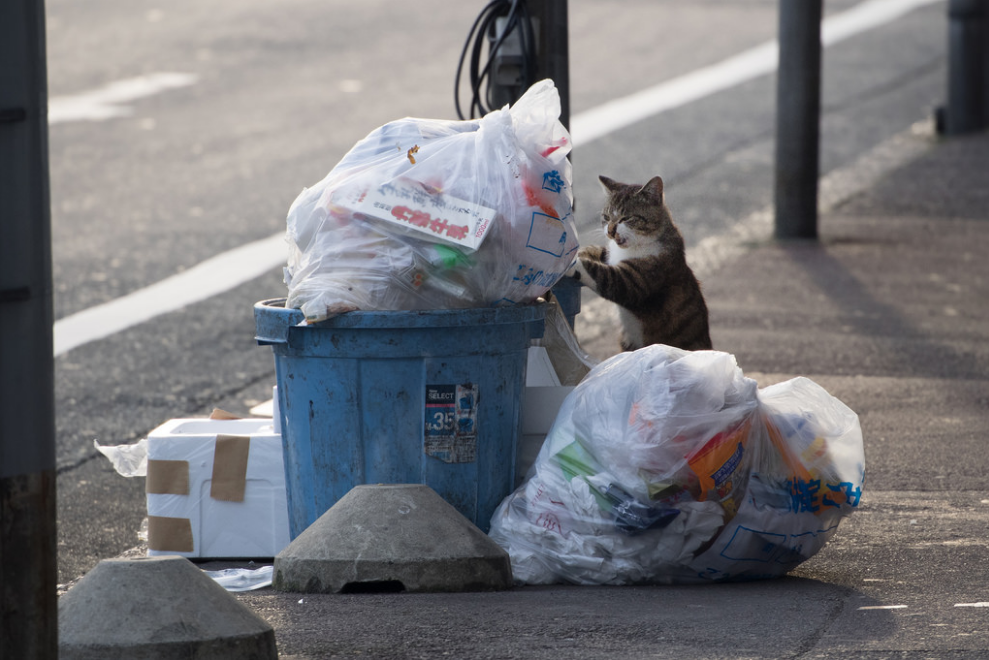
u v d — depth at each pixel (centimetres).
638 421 1433
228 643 1132
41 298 916
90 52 7475
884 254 4000
